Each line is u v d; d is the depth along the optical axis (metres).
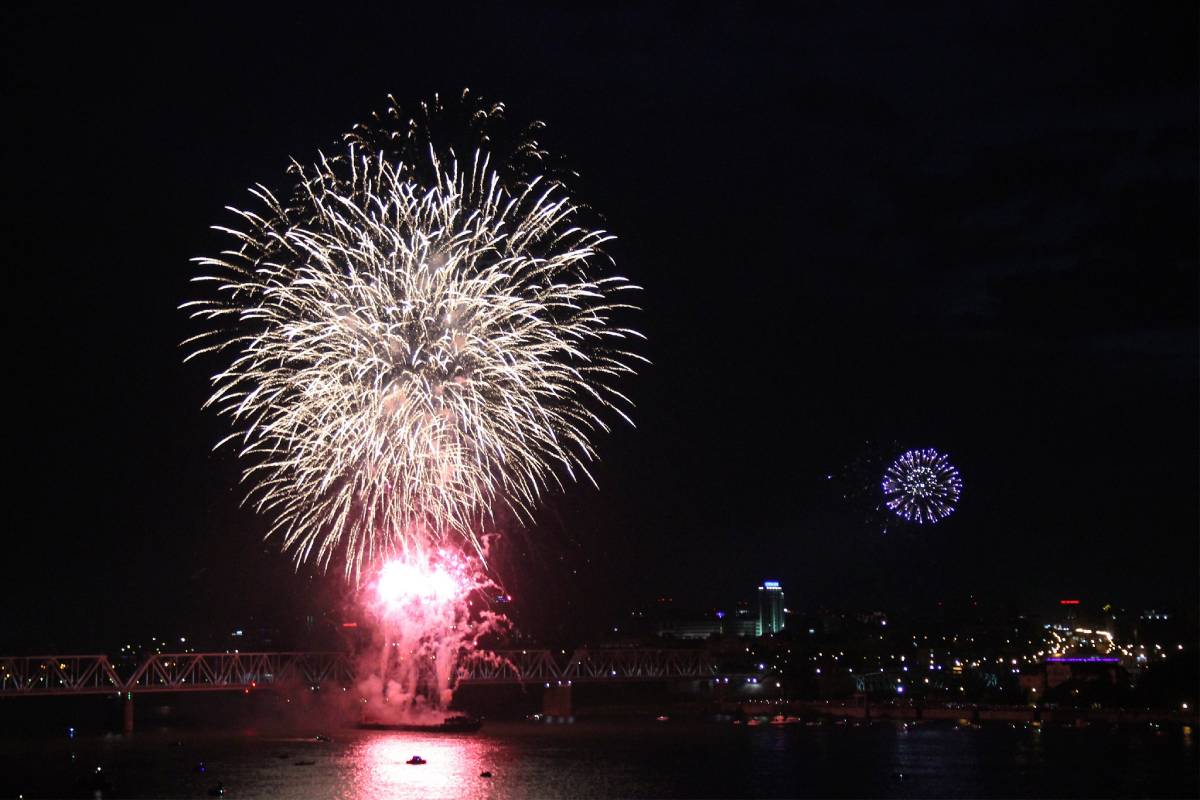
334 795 182.25
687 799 182.75
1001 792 193.38
